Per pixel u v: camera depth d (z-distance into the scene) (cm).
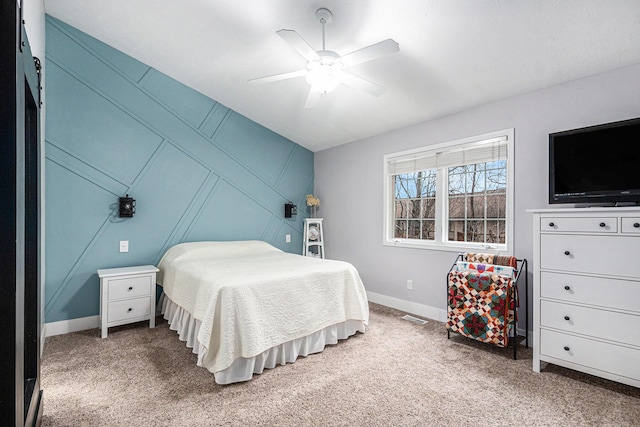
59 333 303
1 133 104
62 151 306
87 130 321
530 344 275
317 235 481
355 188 450
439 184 356
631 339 189
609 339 196
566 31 208
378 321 344
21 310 113
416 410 185
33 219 168
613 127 215
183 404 190
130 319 306
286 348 247
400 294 388
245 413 182
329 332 280
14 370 105
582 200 229
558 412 182
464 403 191
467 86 285
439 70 271
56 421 173
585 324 205
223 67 338
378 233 416
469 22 217
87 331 310
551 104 267
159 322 337
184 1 257
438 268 348
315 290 267
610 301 196
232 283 228
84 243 319
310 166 516
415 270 371
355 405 190
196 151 394
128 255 345
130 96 346
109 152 333
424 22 225
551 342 221
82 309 317
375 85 232
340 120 400
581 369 207
